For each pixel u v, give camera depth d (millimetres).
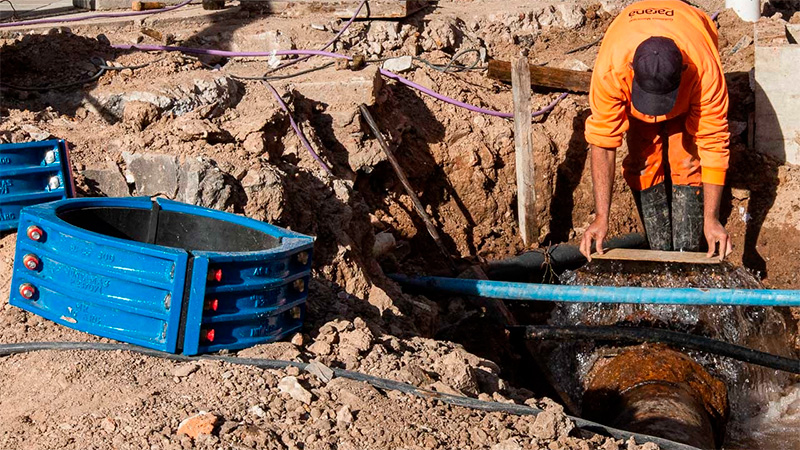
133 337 4727
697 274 7746
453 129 8711
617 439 4531
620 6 10656
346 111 7887
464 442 4227
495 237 8812
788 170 8750
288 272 4910
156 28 9312
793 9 11078
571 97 9117
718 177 6609
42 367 4555
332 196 6758
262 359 4711
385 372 4801
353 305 5891
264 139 6777
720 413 6617
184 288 4582
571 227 8922
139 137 6391
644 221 8000
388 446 4113
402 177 7855
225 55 8844
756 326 7945
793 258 8602
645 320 7578
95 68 7633
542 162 8734
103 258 4699
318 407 4340
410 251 8047
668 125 7473
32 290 4984
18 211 5551
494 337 7242
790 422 7391
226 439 4020
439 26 9609
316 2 9930
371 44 9336
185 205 5395
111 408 4238
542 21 10352
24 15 10086
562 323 8070
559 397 7289
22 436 4066
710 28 7016
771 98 8719
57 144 5660
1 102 7039
